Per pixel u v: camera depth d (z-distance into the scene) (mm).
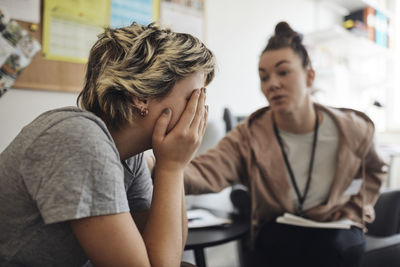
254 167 1129
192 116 579
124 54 538
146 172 754
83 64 1202
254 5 1908
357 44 2402
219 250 1715
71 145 450
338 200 1087
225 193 1747
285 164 1122
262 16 1959
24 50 1062
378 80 2824
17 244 495
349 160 1071
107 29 593
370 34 2484
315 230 1021
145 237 538
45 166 446
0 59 1016
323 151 1104
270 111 1200
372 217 1142
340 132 1086
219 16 1712
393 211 1362
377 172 1179
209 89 1667
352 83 2707
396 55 2926
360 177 1139
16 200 480
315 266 954
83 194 437
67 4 1152
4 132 1044
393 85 2953
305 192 1097
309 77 1104
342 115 1120
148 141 606
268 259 1062
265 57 1074
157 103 561
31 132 483
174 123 584
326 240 962
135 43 537
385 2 2961
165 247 525
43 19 1102
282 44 1049
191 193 1023
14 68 1044
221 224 1099
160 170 586
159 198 564
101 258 456
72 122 474
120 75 526
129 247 464
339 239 962
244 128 1201
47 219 428
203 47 584
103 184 454
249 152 1139
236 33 1803
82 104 600
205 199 1642
